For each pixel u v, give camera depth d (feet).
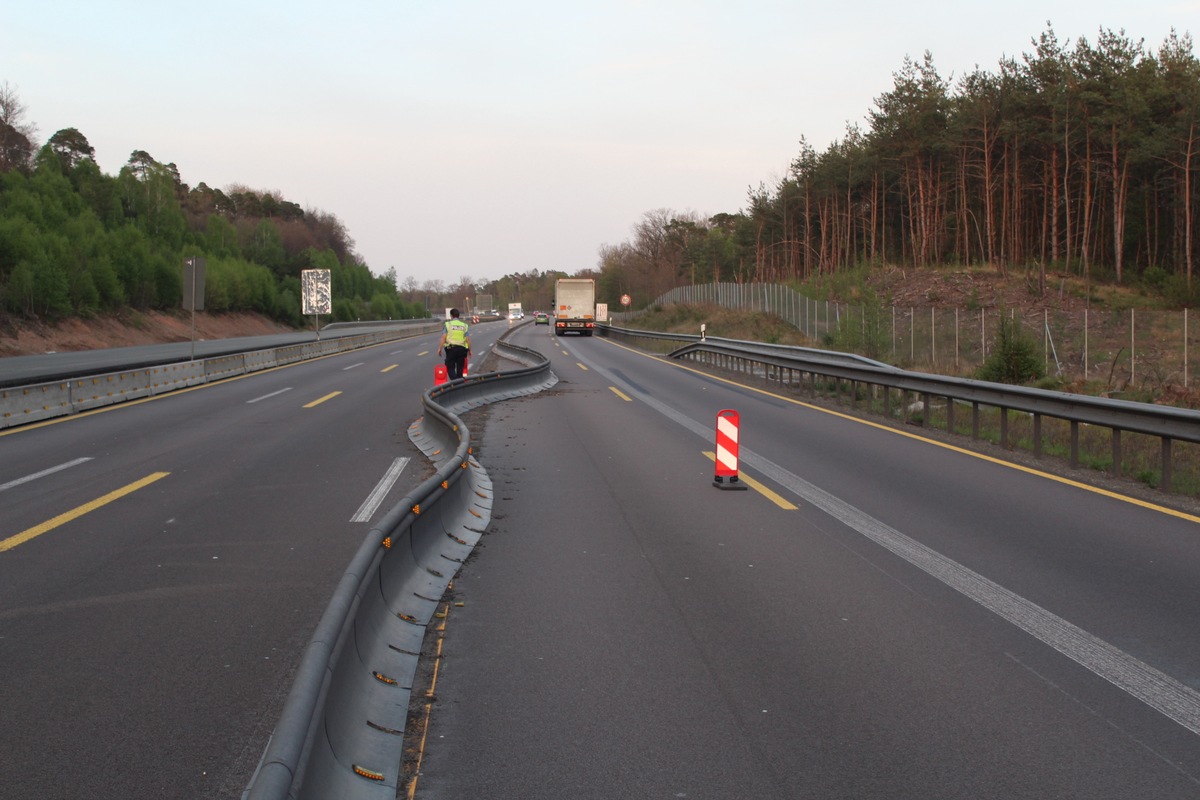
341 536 27.84
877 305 108.37
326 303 173.27
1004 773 13.07
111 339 187.52
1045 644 18.25
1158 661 17.33
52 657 17.80
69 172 305.53
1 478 37.83
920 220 223.92
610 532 28.27
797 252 290.35
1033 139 198.59
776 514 30.73
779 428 53.93
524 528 28.91
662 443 48.62
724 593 21.83
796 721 14.80
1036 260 214.07
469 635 19.01
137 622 19.88
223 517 30.53
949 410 51.62
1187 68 194.18
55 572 23.81
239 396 75.31
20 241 176.14
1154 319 142.10
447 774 13.19
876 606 20.75
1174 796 12.43
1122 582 22.41
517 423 58.23
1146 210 199.93
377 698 15.10
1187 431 32.30
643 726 14.66
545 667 17.21
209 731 14.64
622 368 114.01
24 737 14.40
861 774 13.07
